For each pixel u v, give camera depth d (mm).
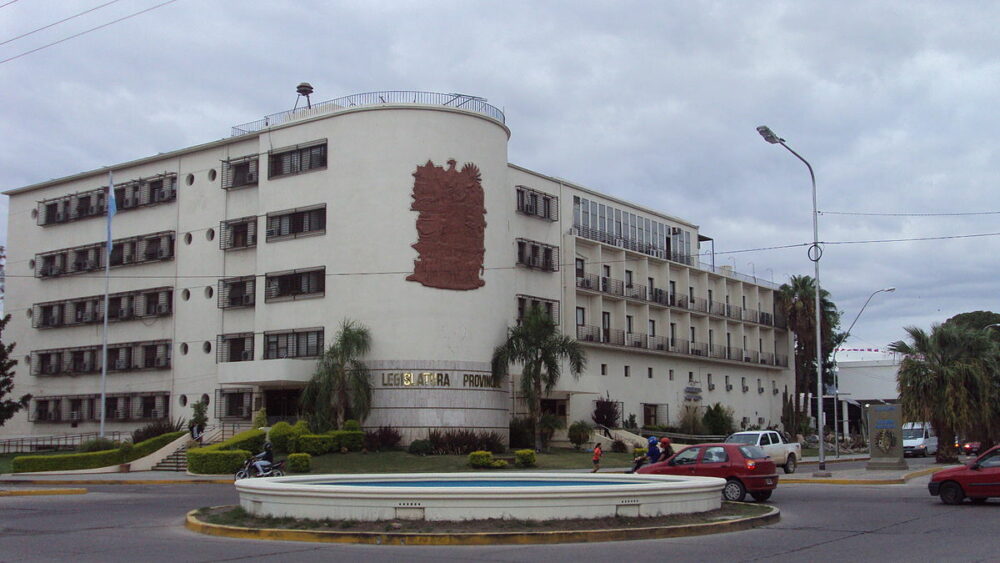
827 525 19156
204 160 57062
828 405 99500
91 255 61750
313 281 50375
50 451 55031
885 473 37250
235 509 19922
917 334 45906
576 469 42125
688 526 17281
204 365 55188
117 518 21469
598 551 15133
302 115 53125
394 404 46844
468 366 48000
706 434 65312
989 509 22797
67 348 61844
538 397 48781
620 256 64500
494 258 50125
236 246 54344
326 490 17531
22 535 17812
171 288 57406
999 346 46938
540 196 59031
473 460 40781
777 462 39781
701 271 73750
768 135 35812
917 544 15977
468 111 49906
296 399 50938
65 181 64000
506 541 15938
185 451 45906
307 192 51031
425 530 16375
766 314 82938
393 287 47719
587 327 60531
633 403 64188
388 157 48594
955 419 43906
